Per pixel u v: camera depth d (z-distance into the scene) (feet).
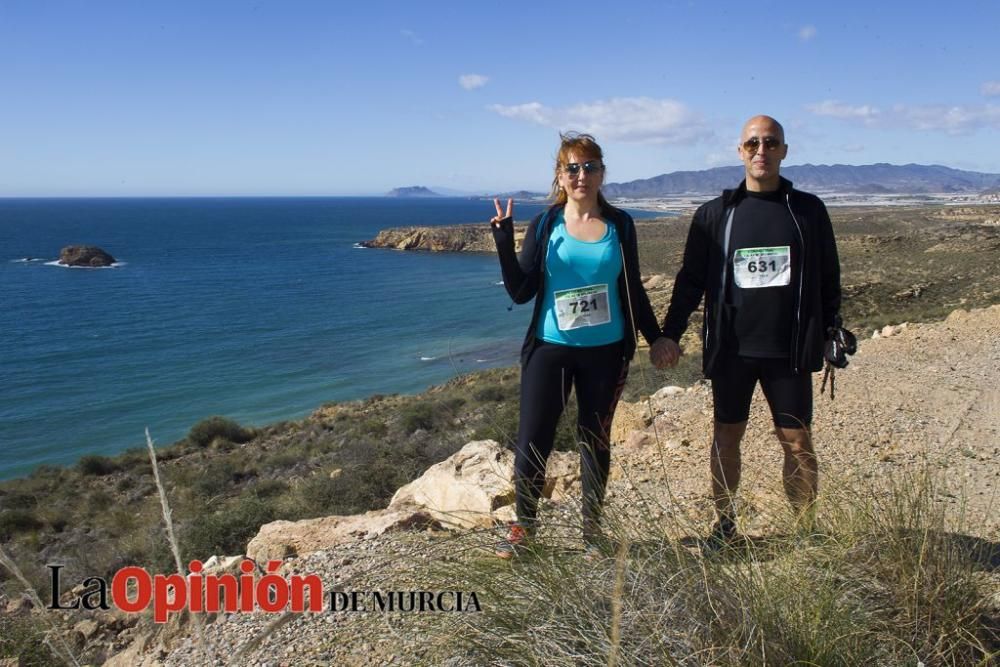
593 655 6.13
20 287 251.39
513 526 8.64
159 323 181.06
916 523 8.16
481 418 42.80
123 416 104.32
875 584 7.66
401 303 209.87
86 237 506.07
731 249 10.41
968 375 24.68
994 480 13.30
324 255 377.91
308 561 12.21
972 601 7.35
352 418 84.99
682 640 6.21
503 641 6.70
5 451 90.22
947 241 227.40
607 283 10.16
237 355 144.05
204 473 62.59
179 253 386.73
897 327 37.81
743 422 10.77
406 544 12.19
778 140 10.10
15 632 13.79
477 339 152.35
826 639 6.42
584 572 7.15
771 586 6.97
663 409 22.49
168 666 9.71
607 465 10.24
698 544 7.73
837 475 11.70
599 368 10.27
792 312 10.18
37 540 46.16
